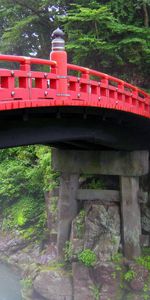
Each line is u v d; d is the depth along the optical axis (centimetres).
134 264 2169
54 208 2531
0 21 3578
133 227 2223
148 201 2475
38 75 1241
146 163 2256
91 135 1844
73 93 1448
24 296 2267
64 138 1645
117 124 1983
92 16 2509
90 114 1711
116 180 2402
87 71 1566
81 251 2208
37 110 1348
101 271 2150
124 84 1930
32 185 2897
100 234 2230
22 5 3147
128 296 2141
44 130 1490
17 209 2912
